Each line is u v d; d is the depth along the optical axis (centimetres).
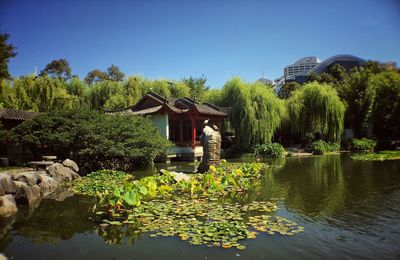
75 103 2953
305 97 2841
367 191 987
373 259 489
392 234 592
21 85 2622
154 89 3325
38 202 992
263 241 575
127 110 2453
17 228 719
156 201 933
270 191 1052
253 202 886
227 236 602
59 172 1365
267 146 2484
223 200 934
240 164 1819
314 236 593
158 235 629
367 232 607
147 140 1755
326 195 952
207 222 704
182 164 2080
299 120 2845
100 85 3388
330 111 2688
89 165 1683
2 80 1316
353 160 1934
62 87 2952
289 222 678
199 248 553
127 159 1809
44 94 2675
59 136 1507
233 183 1120
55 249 586
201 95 3694
